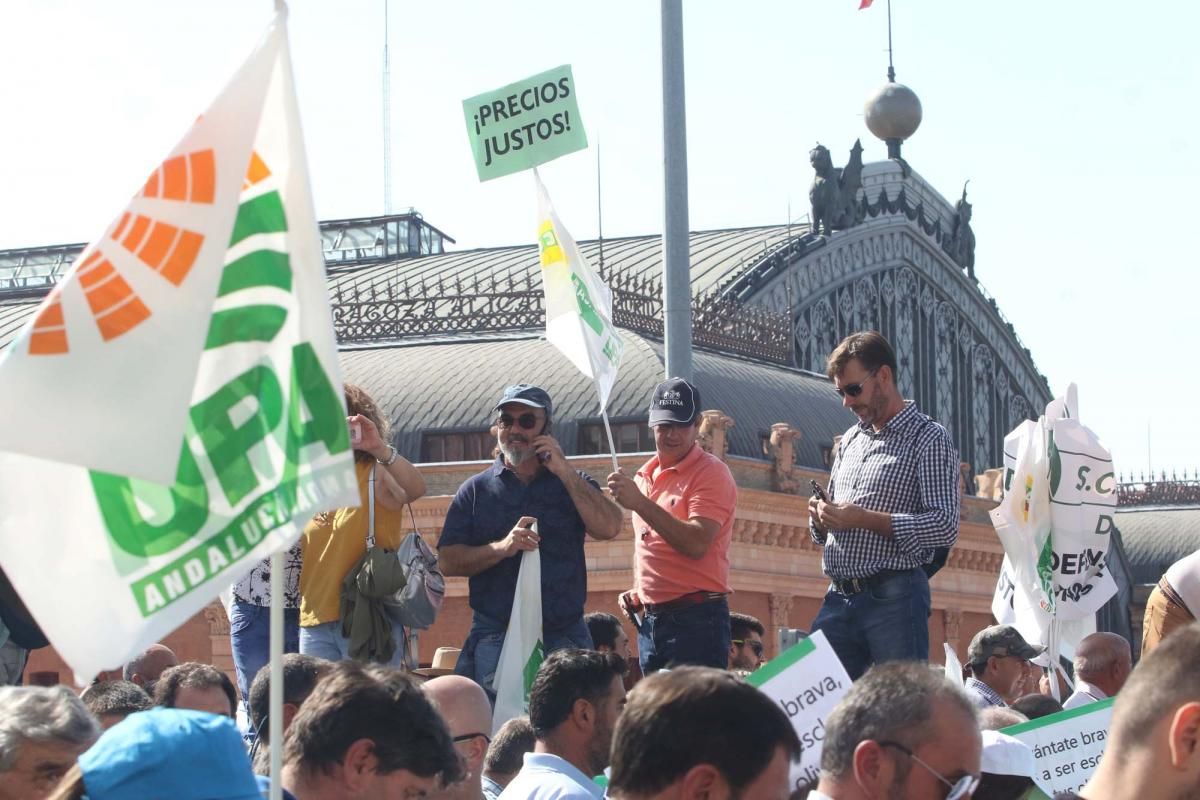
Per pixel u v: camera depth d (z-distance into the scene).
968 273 126.12
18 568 10.57
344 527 20.53
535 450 21.00
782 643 20.70
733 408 84.62
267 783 11.34
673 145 30.61
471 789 15.50
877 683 11.05
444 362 84.12
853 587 20.39
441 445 80.88
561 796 14.78
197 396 10.66
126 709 17.28
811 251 106.69
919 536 19.83
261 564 21.89
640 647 21.56
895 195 115.44
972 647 23.88
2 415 10.11
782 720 9.87
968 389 124.12
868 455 20.53
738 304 95.00
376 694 11.18
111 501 10.64
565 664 15.55
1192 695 9.87
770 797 9.76
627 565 75.38
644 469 22.16
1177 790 9.93
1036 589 23.22
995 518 23.52
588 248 110.19
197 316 10.38
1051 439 23.34
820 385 94.44
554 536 21.12
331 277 108.81
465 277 103.25
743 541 79.31
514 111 22.86
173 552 10.62
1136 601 143.62
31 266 117.50
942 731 10.87
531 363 82.50
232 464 10.66
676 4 30.70
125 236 10.38
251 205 10.75
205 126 10.56
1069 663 29.53
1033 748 16.69
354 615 20.38
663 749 9.66
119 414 10.23
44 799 12.52
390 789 11.12
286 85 10.73
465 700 15.60
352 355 87.19
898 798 10.88
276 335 10.73
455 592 76.81
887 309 114.81
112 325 10.29
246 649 22.03
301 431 10.64
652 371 80.38
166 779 9.30
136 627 10.59
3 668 19.20
